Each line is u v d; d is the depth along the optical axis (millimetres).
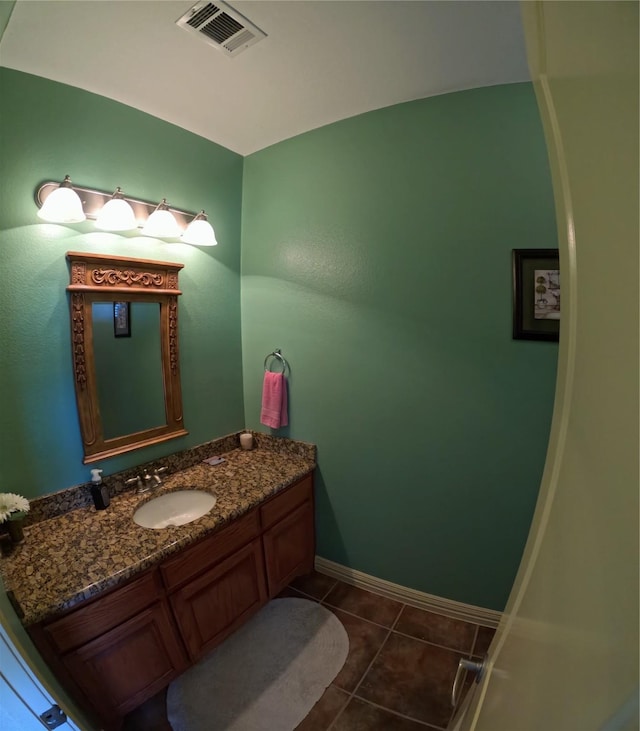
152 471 1800
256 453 2180
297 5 1038
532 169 1411
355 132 1694
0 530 1298
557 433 563
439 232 1594
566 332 523
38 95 1302
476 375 1606
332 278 1874
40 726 736
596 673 302
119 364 1645
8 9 747
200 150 1858
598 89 337
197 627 1465
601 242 365
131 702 1268
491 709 612
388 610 1899
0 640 664
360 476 1956
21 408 1364
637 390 284
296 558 1975
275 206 2000
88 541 1339
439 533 1803
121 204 1442
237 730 1354
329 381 1963
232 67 1310
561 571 449
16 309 1325
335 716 1396
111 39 1148
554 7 434
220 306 2096
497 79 1387
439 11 1062
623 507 299
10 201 1278
